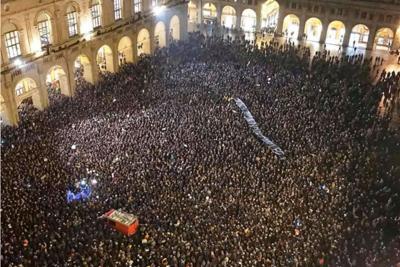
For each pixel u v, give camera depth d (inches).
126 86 2137.1
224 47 2662.4
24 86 2047.2
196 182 1387.8
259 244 1151.6
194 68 2358.5
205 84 2144.4
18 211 1184.2
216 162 1501.0
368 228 1298.0
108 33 2313.0
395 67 2610.7
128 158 1498.5
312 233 1219.2
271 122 1793.8
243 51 2586.1
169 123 1750.7
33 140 1616.6
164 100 1978.3
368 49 2886.3
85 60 2246.6
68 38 2084.2
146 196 1309.1
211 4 3277.6
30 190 1288.1
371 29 2815.0
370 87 2239.2
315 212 1306.6
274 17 3378.4
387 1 2684.5
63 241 1085.8
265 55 2559.1
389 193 1481.3
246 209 1282.0
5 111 1868.8
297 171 1494.8
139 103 1943.9
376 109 2023.9
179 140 1628.9
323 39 2979.8
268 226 1222.9
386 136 1827.0
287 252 1140.5
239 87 2107.5
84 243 1104.2
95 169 1425.9
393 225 1366.9
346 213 1339.8
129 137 1635.1
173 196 1315.2
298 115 1855.3
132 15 2496.3
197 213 1250.6
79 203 1261.1
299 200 1339.8
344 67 2482.8
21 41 1846.7
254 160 1536.7
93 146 1567.4
